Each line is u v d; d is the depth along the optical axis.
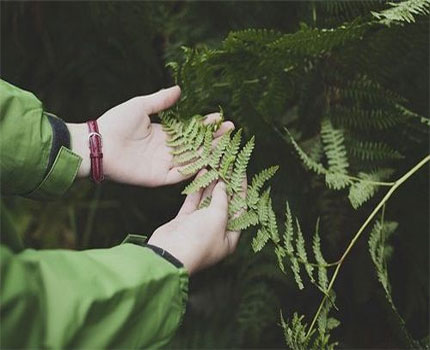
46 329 0.76
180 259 0.89
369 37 1.06
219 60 1.06
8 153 0.96
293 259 0.97
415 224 1.22
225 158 0.97
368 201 1.17
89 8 1.39
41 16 1.47
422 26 1.04
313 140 1.16
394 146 1.15
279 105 1.13
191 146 1.00
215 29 1.28
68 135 1.00
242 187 0.97
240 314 1.28
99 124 1.03
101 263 0.82
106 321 0.79
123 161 1.02
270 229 0.97
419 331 1.30
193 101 1.07
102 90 1.44
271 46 1.04
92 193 1.51
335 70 1.11
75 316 0.77
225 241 0.94
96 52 1.44
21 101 0.97
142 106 1.03
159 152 1.04
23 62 1.53
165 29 1.30
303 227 1.21
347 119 1.12
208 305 1.42
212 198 0.94
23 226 1.51
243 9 1.26
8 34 1.51
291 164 1.17
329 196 1.18
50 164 0.98
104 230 1.49
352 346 1.31
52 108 1.51
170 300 0.84
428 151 1.15
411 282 1.27
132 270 0.82
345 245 1.23
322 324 0.99
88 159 1.02
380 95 1.08
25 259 0.78
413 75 1.15
